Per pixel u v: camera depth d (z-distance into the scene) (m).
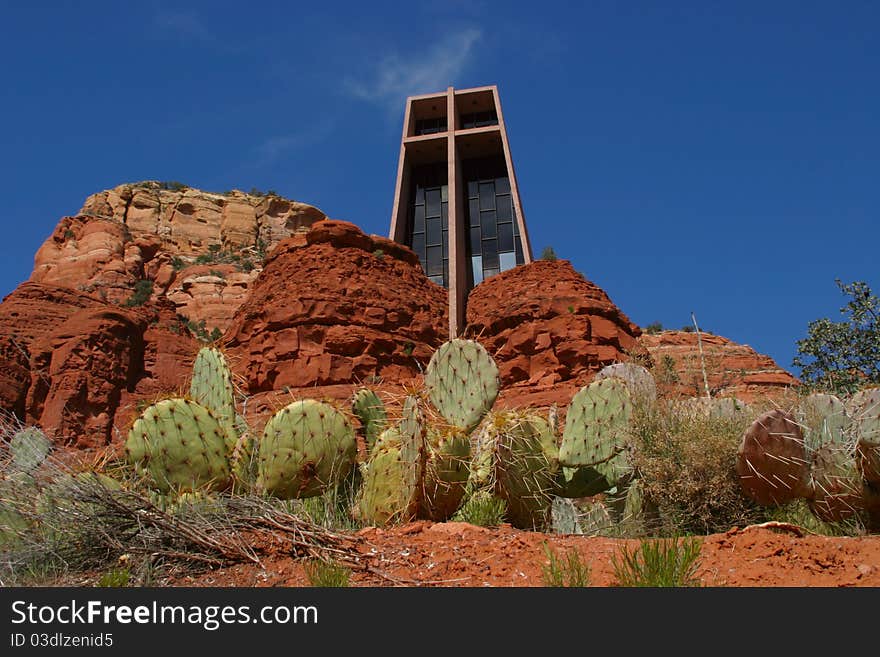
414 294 48.00
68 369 52.00
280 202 117.88
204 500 7.42
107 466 8.14
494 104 65.00
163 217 111.62
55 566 6.20
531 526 8.37
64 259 86.69
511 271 47.53
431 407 9.46
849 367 19.62
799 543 5.98
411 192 64.12
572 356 39.62
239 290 87.38
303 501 8.12
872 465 7.94
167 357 57.19
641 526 8.59
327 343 42.91
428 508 7.74
